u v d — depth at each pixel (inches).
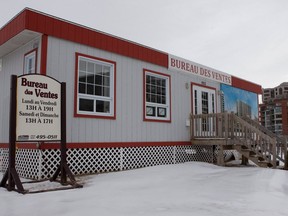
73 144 300.4
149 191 208.1
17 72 339.3
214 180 260.7
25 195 196.1
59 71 295.1
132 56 374.3
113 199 180.2
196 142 438.3
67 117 298.4
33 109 226.5
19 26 282.0
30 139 223.1
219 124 411.5
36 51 296.0
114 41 352.8
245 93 623.8
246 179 264.5
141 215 142.4
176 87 444.1
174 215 142.3
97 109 332.2
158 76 418.3
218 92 535.8
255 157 386.6
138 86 382.0
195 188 220.4
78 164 307.3
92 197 187.0
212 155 477.7
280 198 183.5
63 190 214.4
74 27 310.3
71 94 303.4
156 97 411.8
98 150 327.3
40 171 271.7
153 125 397.4
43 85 233.3
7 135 343.0
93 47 330.0
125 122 359.3
